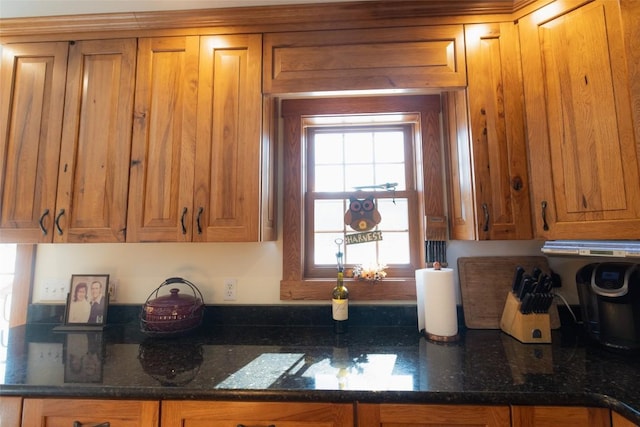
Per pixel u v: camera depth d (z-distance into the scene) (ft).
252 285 4.92
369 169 5.45
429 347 3.75
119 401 2.82
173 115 4.14
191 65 4.20
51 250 5.03
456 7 4.04
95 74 4.25
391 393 2.68
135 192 4.05
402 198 5.25
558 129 3.58
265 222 4.33
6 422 2.81
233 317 4.82
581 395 2.57
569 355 3.39
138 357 3.49
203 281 4.95
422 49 4.09
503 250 4.76
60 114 4.20
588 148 3.39
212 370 3.13
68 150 4.13
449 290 4.01
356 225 5.14
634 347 3.29
